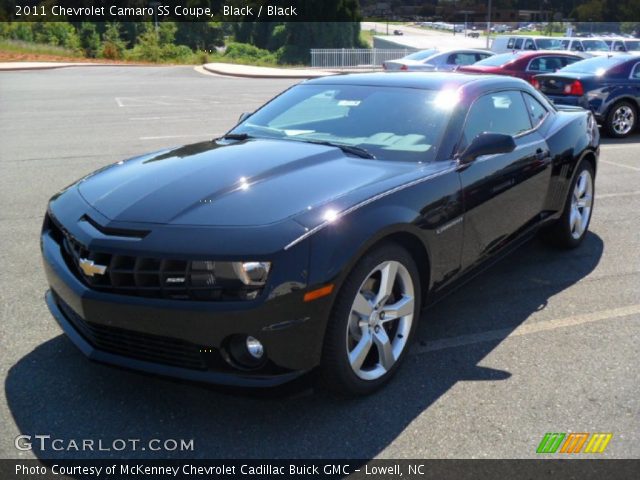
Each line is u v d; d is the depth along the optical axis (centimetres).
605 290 442
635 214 637
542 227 476
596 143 530
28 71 2948
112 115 1420
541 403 300
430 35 8731
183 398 303
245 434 276
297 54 5391
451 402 301
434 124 375
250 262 255
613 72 1105
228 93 1989
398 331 321
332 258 267
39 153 958
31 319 387
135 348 280
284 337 261
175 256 260
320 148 361
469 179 359
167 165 346
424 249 326
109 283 273
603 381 321
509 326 385
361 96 416
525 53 1510
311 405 298
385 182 316
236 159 344
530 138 445
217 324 256
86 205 310
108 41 4475
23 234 556
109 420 285
